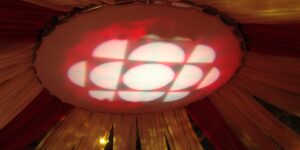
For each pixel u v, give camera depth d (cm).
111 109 709
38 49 529
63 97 671
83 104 694
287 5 457
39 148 755
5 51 530
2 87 614
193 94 682
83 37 490
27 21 484
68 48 513
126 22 462
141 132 769
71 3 445
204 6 459
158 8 445
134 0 432
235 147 779
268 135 736
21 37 511
